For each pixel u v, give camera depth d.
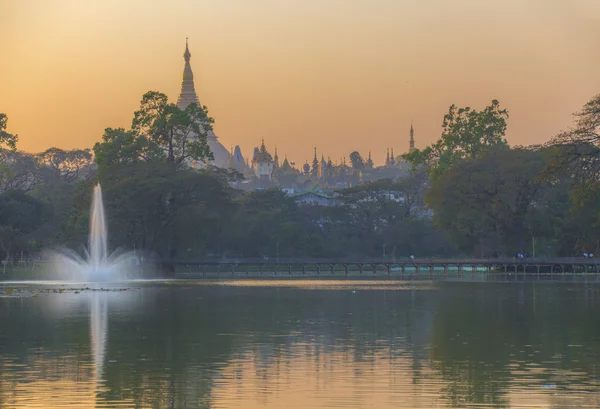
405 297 123.00
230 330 79.94
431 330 79.62
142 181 181.38
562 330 79.19
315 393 50.69
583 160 119.12
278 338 73.94
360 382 53.72
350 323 86.06
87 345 69.69
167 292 135.62
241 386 52.69
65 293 131.50
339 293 132.25
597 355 63.50
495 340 72.06
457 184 190.75
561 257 196.50
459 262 198.75
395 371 57.31
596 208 180.62
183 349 67.25
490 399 48.88
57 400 49.03
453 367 58.66
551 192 189.38
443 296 124.50
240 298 121.31
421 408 47.12
